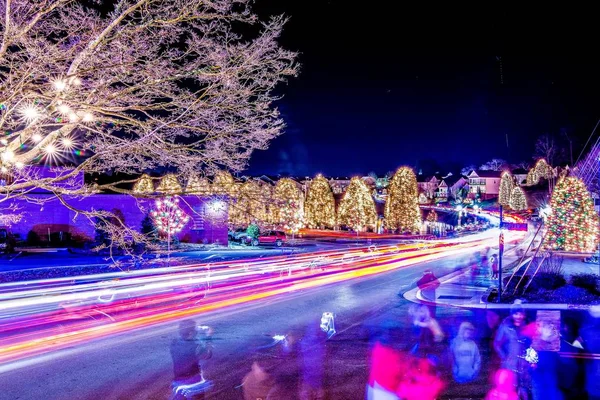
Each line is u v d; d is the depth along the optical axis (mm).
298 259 31125
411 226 60375
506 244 49750
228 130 8578
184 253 32719
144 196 8711
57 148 7559
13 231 32969
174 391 8008
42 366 9375
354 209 63438
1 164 6973
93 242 32594
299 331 12594
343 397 7988
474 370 9070
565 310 15695
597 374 8625
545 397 7688
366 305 16734
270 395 8008
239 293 18734
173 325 12773
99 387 8273
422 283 14617
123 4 7469
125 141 7781
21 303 14555
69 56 7203
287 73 8695
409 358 7797
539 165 94938
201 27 8086
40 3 7070
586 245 29656
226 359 10031
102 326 12602
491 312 15617
